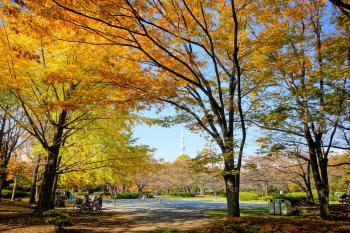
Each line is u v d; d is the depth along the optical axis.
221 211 20.89
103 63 10.13
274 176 31.27
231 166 10.30
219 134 10.87
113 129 16.20
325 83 10.91
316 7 12.16
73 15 7.70
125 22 8.06
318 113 11.09
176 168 59.59
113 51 10.35
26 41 10.24
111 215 17.66
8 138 22.14
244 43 10.19
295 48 12.68
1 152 21.62
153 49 10.27
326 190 13.34
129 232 11.08
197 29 10.34
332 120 11.28
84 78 9.95
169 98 10.66
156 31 9.66
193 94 11.84
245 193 42.25
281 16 11.33
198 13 9.95
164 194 67.19
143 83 9.93
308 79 11.84
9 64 9.73
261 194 48.09
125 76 9.91
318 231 9.09
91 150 17.41
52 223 11.47
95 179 21.80
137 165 16.62
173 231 11.10
